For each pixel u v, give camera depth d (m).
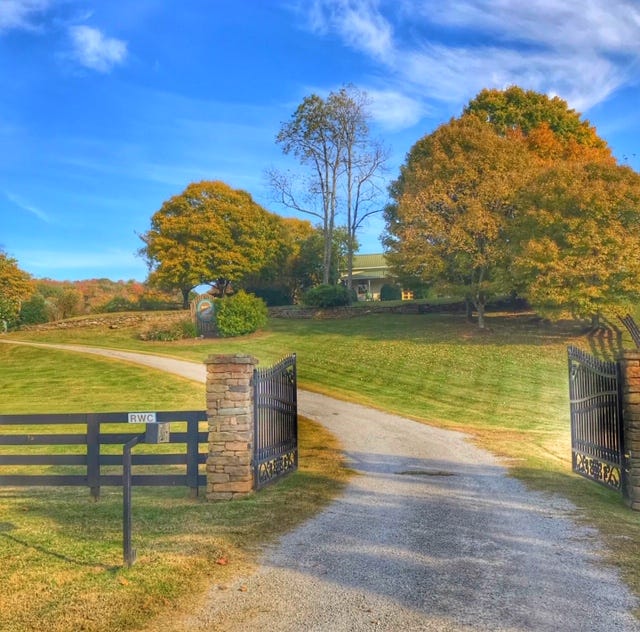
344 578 4.98
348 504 7.61
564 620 4.18
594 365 8.87
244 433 8.06
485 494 8.24
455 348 28.23
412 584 4.84
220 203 45.06
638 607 4.40
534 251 25.08
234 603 4.47
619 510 7.44
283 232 50.94
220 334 35.22
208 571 5.13
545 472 9.96
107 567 5.22
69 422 8.26
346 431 14.70
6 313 44.53
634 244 24.16
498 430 15.48
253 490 8.23
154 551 5.65
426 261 30.41
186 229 44.34
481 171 30.02
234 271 45.41
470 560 5.45
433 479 9.30
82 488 9.09
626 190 24.50
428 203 30.28
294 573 5.09
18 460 8.28
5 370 26.83
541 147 35.69
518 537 6.20
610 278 24.73
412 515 7.07
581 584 4.86
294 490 8.42
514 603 4.46
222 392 8.12
